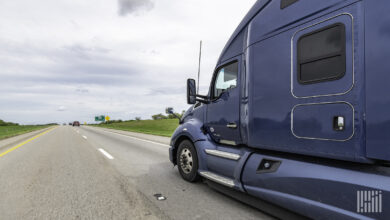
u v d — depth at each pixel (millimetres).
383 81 1687
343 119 1944
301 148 2309
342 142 1947
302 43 2350
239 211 2842
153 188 3764
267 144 2703
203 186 3875
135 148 9016
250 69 2998
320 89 2139
